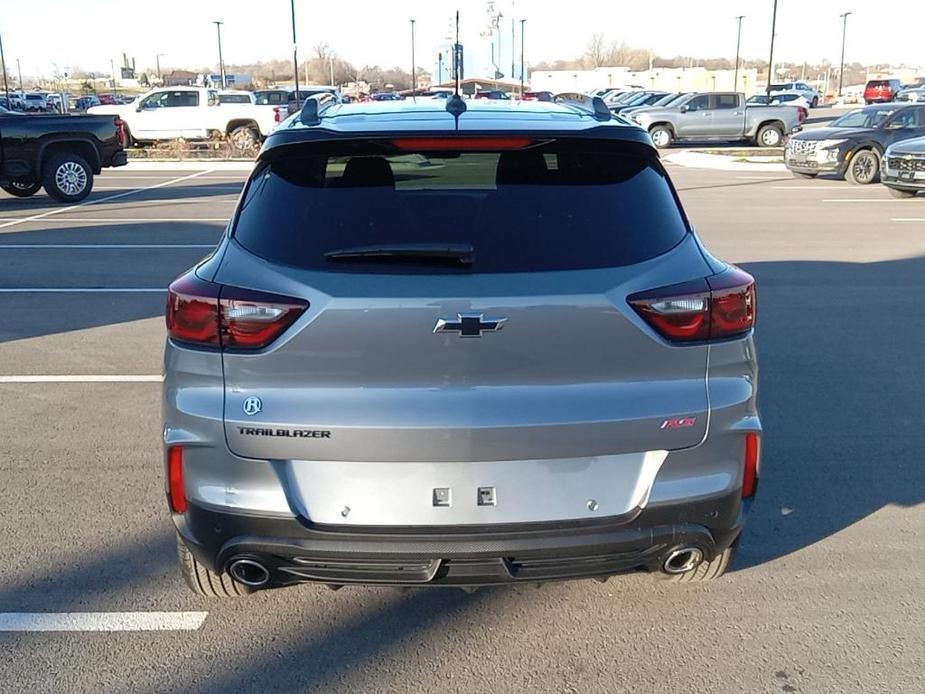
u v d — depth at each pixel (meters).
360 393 2.89
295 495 2.98
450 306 2.85
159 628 3.59
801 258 11.35
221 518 3.02
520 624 3.62
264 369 2.92
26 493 4.76
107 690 3.22
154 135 29.23
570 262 2.97
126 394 6.37
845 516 4.52
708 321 3.02
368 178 3.15
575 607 3.74
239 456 2.97
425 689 3.23
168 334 3.13
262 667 3.35
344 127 3.21
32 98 57.66
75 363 7.09
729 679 3.29
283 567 3.07
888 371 6.85
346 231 3.01
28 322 8.33
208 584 3.62
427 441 2.90
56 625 3.60
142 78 122.25
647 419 2.98
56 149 17.20
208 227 14.15
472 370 2.89
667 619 3.65
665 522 3.05
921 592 3.84
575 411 2.93
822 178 21.95
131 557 4.12
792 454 5.27
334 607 3.73
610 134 3.22
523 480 2.96
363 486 2.95
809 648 3.46
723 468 3.11
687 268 3.07
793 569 4.03
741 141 34.34
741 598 3.80
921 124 20.11
